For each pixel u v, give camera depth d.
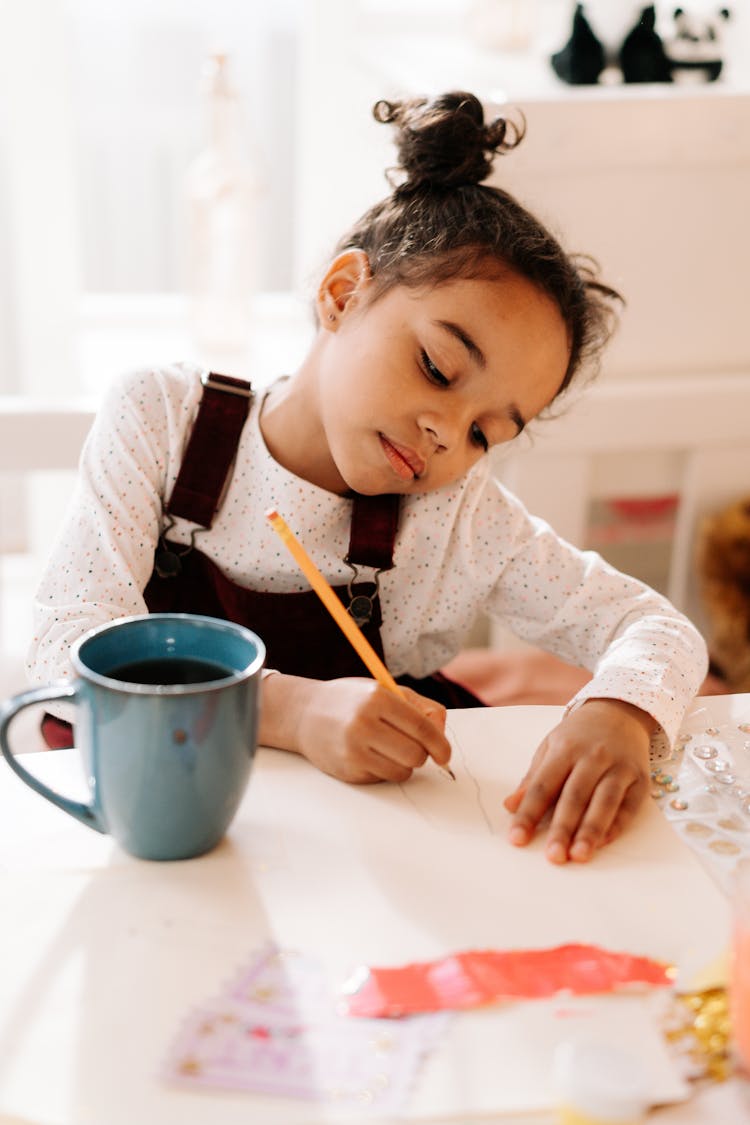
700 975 0.56
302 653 1.01
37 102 1.82
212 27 2.00
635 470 1.64
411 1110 0.48
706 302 1.58
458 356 0.86
